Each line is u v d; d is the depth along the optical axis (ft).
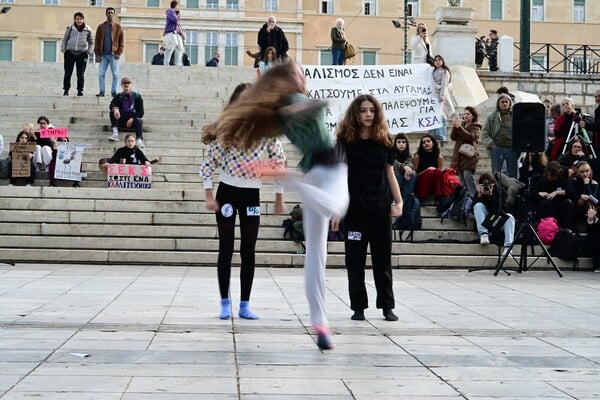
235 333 22.48
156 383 16.74
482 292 33.01
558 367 18.97
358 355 19.95
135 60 200.23
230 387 16.55
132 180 50.26
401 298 30.78
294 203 47.19
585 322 25.39
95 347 20.20
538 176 47.01
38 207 45.93
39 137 53.01
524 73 84.74
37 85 84.28
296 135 18.88
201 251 43.16
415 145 61.05
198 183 52.70
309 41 205.36
